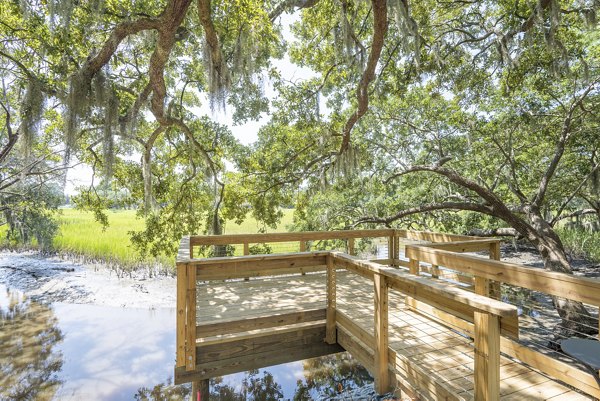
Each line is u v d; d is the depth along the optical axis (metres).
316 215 12.62
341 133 8.58
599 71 8.55
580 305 5.95
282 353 3.34
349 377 5.53
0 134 10.91
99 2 4.24
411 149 12.65
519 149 10.38
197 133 10.15
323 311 3.53
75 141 4.61
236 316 3.58
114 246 16.09
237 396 5.14
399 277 2.38
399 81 8.61
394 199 12.71
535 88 8.32
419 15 7.59
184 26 6.25
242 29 5.13
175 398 5.30
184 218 11.11
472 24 8.08
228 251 9.27
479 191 8.97
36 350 6.86
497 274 2.42
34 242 18.56
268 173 10.08
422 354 2.69
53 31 4.34
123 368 6.18
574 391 2.19
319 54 8.59
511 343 2.23
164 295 10.17
